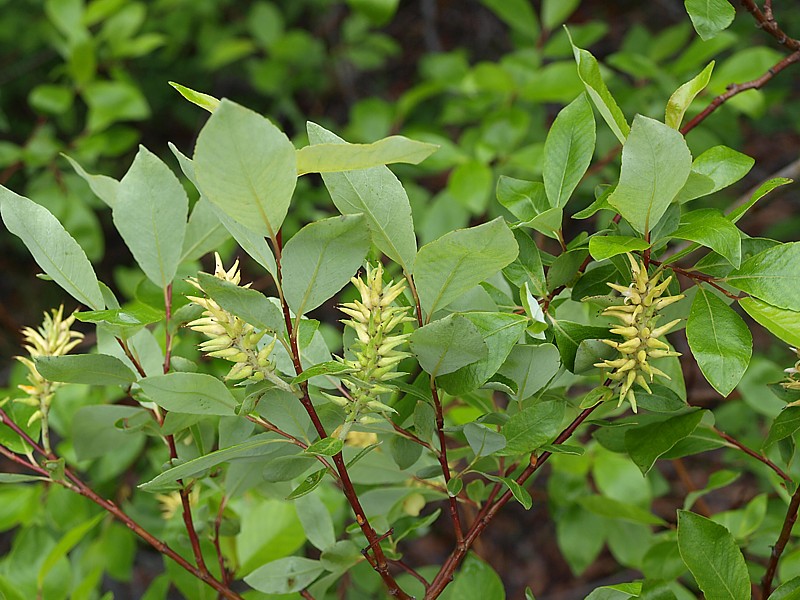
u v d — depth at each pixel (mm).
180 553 815
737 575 714
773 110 1853
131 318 690
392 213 689
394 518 781
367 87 2492
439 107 2168
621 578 1706
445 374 695
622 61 1098
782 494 836
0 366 1915
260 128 642
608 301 697
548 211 699
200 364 1038
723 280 695
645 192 675
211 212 757
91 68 1340
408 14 2646
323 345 720
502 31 2541
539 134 1359
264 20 1734
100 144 1322
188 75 2238
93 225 1318
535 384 709
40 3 1990
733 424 1065
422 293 685
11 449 752
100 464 990
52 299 2246
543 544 1976
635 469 905
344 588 908
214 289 662
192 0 1934
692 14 720
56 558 819
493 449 706
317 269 670
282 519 828
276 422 705
